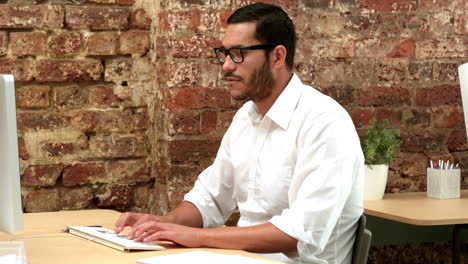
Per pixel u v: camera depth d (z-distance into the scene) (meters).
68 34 3.03
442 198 3.04
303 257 1.91
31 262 1.62
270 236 1.87
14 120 1.80
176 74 2.99
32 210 3.00
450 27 3.34
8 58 2.96
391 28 3.26
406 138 3.30
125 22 3.10
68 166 3.04
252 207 2.18
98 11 3.06
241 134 2.29
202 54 3.02
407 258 3.37
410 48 3.29
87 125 3.06
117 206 3.12
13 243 1.60
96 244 1.86
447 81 3.35
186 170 3.02
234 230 1.87
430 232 3.35
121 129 3.12
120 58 3.11
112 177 3.10
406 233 3.32
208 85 3.04
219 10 3.03
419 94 3.31
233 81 2.13
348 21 3.21
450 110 3.36
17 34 2.96
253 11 2.12
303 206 1.93
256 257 1.72
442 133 3.35
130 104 3.13
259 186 2.16
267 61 2.12
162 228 1.85
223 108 3.06
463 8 3.35
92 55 3.06
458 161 3.37
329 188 1.94
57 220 2.31
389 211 2.70
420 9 3.29
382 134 3.02
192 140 3.03
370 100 3.25
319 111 2.05
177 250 1.78
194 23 3.00
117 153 3.11
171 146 3.00
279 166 2.12
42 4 2.99
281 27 2.13
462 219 2.53
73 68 3.04
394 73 3.28
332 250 2.05
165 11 3.00
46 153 3.01
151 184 3.18
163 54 3.04
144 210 3.17
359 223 2.01
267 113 2.15
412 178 3.33
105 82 3.10
